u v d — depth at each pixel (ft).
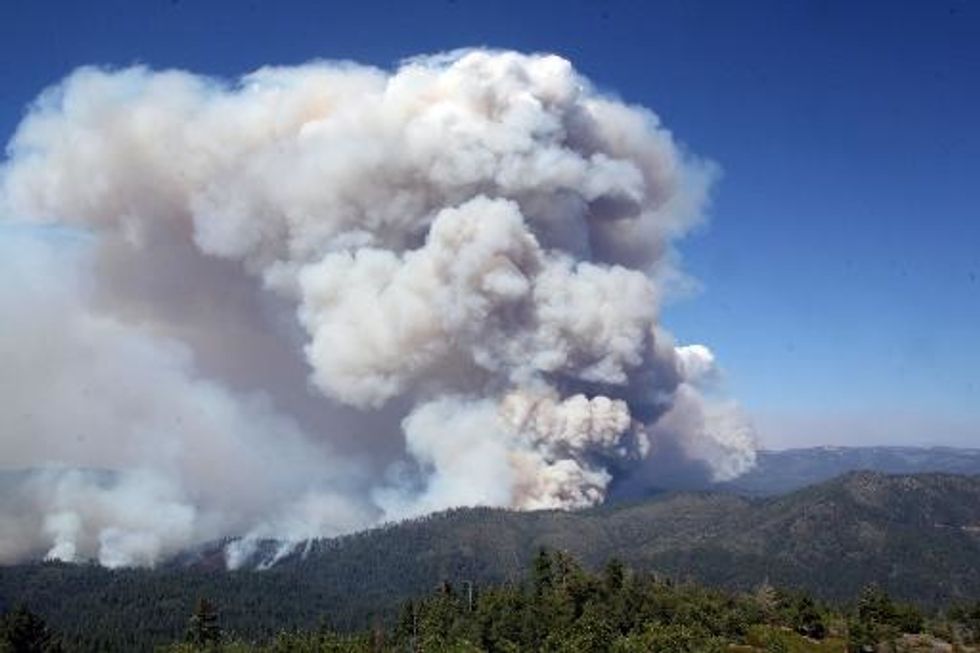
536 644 519.60
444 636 561.02
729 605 623.77
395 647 592.60
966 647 629.10
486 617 545.44
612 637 495.00
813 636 624.18
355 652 573.74
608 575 609.42
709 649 489.67
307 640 606.96
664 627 511.81
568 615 538.88
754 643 564.71
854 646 584.40
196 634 629.51
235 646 612.70
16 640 561.43
